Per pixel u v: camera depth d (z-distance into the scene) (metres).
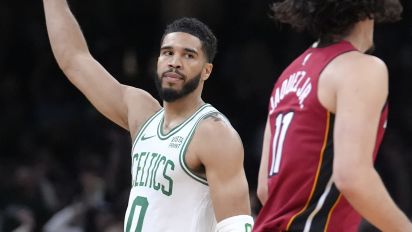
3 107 25.25
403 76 24.50
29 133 24.39
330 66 6.87
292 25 7.29
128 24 25.75
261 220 7.15
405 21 25.08
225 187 8.74
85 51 9.84
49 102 25.33
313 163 6.85
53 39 9.81
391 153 20.89
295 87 7.11
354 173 6.36
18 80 25.84
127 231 9.05
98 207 19.22
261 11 25.88
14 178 21.91
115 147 20.44
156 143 9.09
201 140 8.83
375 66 6.66
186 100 9.08
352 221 6.92
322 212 6.84
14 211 19.44
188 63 8.98
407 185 20.81
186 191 8.88
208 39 9.18
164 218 8.87
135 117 9.43
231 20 26.08
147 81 23.92
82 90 9.70
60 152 23.83
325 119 6.82
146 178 9.02
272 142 7.22
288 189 6.97
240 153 8.87
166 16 26.11
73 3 25.69
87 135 24.02
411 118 23.89
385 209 6.38
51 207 20.64
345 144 6.45
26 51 26.03
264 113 24.33
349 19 6.98
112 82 9.67
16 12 26.34
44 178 21.27
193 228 8.84
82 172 21.89
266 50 25.36
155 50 25.27
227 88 24.91
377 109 6.56
